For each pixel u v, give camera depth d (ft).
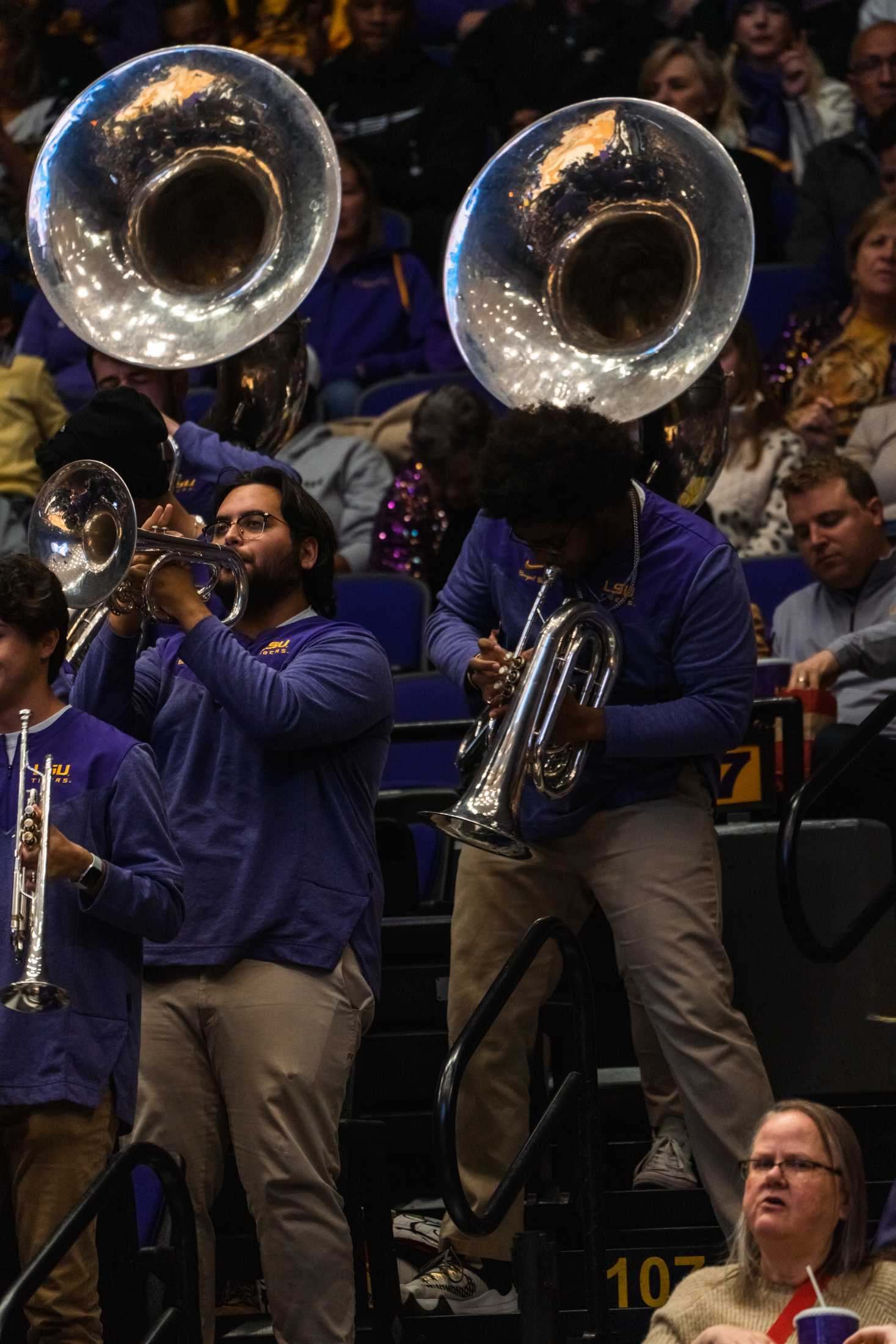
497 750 35.53
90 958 31.68
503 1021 37.35
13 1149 31.48
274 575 36.70
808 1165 28.58
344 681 34.99
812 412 71.77
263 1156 32.78
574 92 92.32
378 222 85.97
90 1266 31.42
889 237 73.05
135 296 46.37
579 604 36.68
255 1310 38.86
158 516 36.29
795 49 89.61
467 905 38.09
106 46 99.71
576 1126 35.12
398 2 92.99
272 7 98.17
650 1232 38.83
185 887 34.14
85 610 38.37
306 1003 33.42
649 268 43.34
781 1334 28.09
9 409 75.10
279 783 34.78
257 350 51.67
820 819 47.01
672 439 46.47
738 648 37.27
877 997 43.14
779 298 81.00
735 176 42.37
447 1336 36.11
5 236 92.38
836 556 52.16
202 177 47.03
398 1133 42.55
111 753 32.73
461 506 66.90
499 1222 31.96
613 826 37.11
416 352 84.64
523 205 43.83
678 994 36.06
